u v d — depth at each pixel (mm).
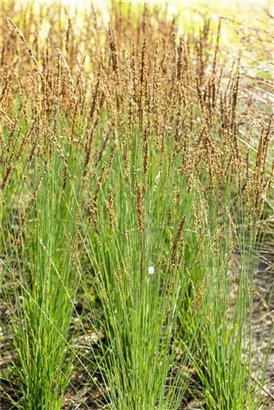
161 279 3945
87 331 4008
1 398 3498
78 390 3559
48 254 3170
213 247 3287
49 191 3590
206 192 3535
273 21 5988
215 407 3293
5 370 3662
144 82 3656
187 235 3822
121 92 4113
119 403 3055
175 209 3447
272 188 4555
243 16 6711
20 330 3510
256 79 5336
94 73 4926
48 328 3395
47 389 3312
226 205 3506
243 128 4859
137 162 3602
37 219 3656
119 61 4930
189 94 4688
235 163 3303
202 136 3342
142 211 3090
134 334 2977
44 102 3711
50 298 3494
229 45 6297
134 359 2980
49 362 3301
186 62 4414
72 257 3531
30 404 3355
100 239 3459
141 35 6203
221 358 3293
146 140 3307
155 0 7773
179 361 3695
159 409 2998
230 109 3598
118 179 3688
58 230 3893
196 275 3838
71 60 5281
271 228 4879
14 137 4324
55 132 3701
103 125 4391
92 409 3434
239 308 3176
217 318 3312
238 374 3191
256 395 3434
